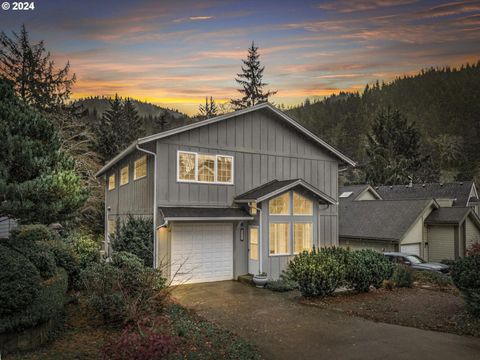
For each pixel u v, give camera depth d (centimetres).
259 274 1391
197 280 1444
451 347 749
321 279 1144
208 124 1516
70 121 2562
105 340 676
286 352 733
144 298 812
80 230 2300
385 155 4788
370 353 721
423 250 2283
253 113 1645
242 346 739
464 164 6506
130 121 4994
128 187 1814
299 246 1531
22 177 885
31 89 2564
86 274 885
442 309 1027
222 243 1509
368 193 3000
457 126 7469
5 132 845
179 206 1434
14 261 627
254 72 4441
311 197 1572
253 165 1627
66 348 632
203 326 846
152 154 1416
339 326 896
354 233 2344
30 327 617
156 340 534
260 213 1454
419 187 3634
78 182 970
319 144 1822
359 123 8269
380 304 1091
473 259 967
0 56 2520
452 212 2291
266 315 997
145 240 1436
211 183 1511
